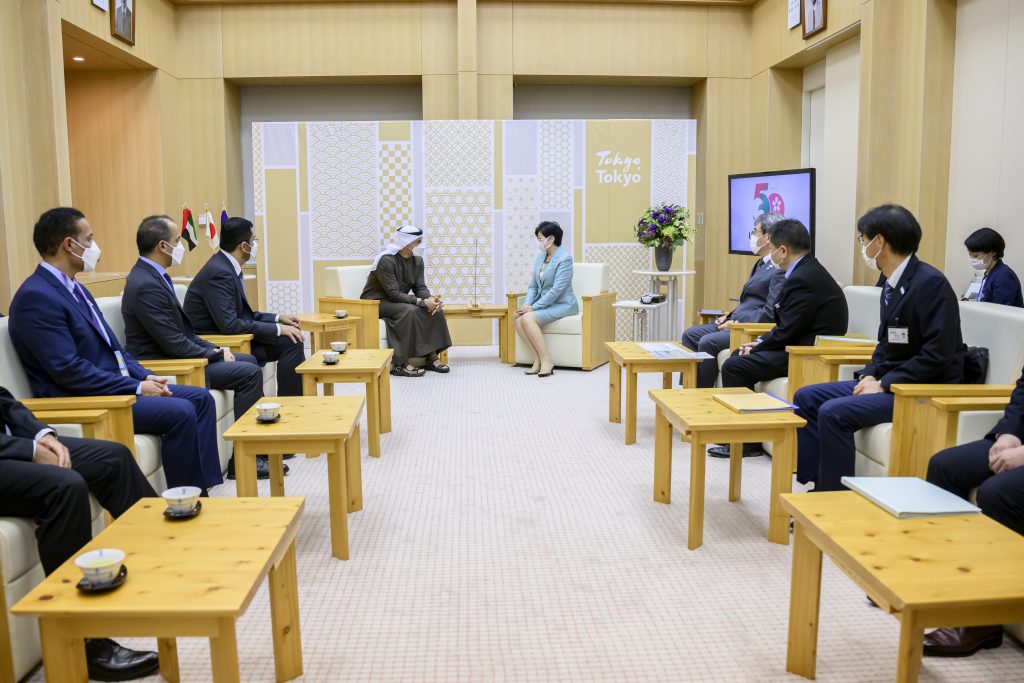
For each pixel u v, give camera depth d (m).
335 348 4.68
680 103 9.43
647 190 8.19
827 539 1.95
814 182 6.29
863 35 6.42
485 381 6.33
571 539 3.16
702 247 9.15
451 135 8.09
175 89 8.53
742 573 2.85
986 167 5.43
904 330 3.29
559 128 8.11
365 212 8.13
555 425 4.94
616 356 4.73
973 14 5.53
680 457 4.27
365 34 8.48
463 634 2.43
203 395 3.59
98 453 2.62
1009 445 2.52
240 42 8.51
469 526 3.30
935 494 2.17
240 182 9.15
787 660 2.21
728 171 8.93
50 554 2.27
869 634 2.41
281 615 2.14
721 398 3.31
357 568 2.90
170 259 4.13
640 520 3.36
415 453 4.36
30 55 5.93
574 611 2.57
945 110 5.79
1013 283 4.65
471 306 7.04
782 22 8.03
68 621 1.65
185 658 2.31
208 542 1.94
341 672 2.22
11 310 3.10
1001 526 2.00
